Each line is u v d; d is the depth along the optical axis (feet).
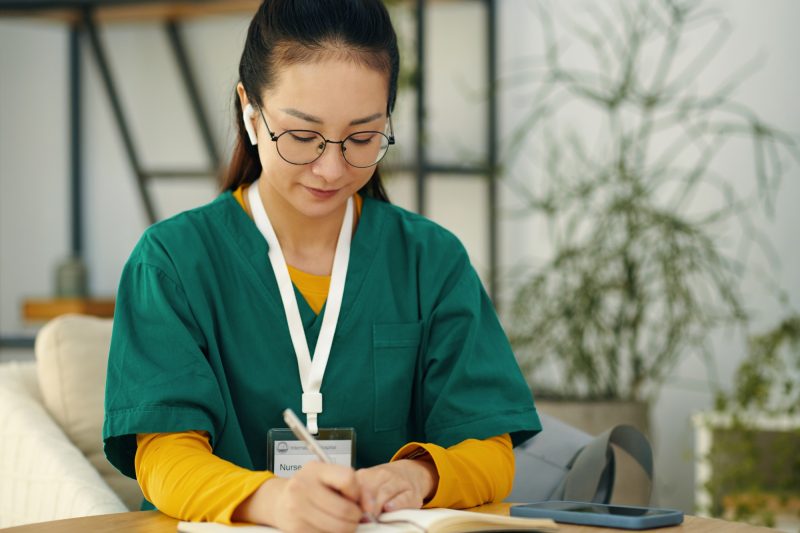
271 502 3.23
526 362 10.12
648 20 11.18
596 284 9.84
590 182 10.53
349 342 4.30
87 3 12.54
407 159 11.49
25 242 13.23
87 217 13.12
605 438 4.92
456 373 4.28
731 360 10.68
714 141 10.85
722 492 9.27
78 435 5.66
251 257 4.27
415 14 11.31
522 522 3.20
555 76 10.94
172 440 3.74
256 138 4.12
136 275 4.10
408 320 4.42
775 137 10.61
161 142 12.65
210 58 12.41
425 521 3.10
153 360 3.88
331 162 3.83
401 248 4.55
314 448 3.27
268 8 3.95
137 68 12.69
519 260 11.94
